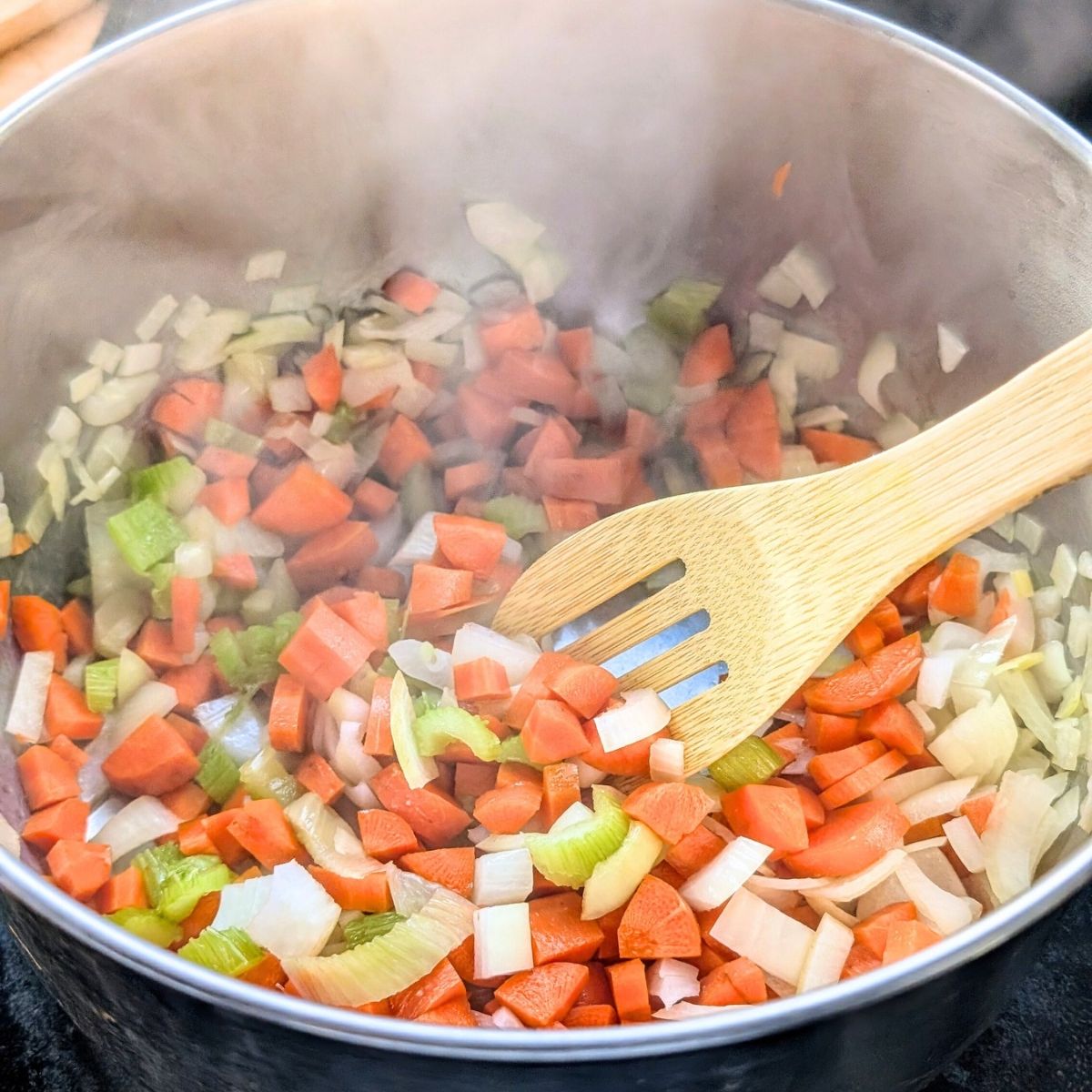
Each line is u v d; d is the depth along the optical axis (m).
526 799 0.52
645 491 0.59
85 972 0.44
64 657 0.54
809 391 0.58
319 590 0.58
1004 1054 0.50
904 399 0.57
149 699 0.54
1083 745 0.51
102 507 0.56
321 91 0.52
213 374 0.56
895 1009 0.43
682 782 0.52
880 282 0.55
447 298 0.58
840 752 0.53
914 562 0.50
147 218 0.53
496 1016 0.49
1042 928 0.44
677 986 0.49
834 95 0.52
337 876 0.51
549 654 0.53
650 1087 0.42
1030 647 0.54
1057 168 0.50
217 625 0.56
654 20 0.52
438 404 0.59
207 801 0.54
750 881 0.51
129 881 0.51
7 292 0.51
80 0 0.56
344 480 0.58
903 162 0.52
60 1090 0.49
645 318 0.58
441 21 0.51
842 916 0.51
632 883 0.50
